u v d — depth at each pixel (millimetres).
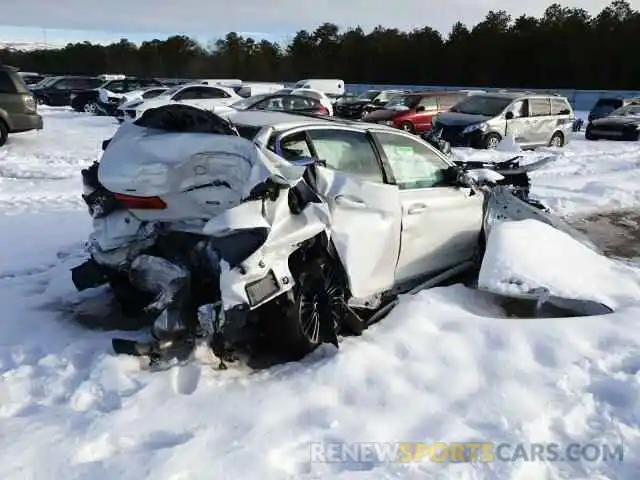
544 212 6898
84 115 27047
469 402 3803
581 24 61594
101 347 4395
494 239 5633
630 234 8883
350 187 4680
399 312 4961
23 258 6586
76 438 3248
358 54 72375
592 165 15508
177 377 3957
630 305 5297
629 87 56156
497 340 4543
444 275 5848
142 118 4641
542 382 4031
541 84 61250
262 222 3850
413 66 69000
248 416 3547
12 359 4234
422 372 4121
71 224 8102
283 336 4285
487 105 18734
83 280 4730
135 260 4332
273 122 4844
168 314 4008
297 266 4266
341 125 5199
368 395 3836
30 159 13438
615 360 4355
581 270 5656
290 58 74750
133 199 4215
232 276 3805
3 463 3035
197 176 4137
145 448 3246
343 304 4574
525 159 15562
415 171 5672
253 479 3012
